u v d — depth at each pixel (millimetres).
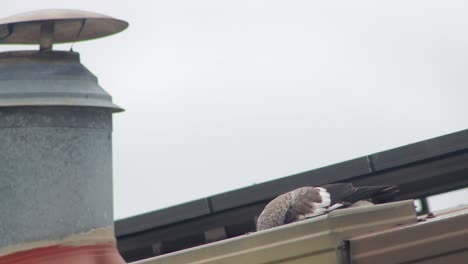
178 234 18672
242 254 10164
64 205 9328
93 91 9516
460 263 9391
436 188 17875
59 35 9977
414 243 9523
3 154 9297
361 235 10039
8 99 9203
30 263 9203
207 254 10305
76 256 9320
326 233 9945
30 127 9289
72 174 9383
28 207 9266
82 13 9539
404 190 18031
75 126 9430
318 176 17938
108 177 9742
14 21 9352
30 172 9281
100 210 9586
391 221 10398
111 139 9883
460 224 9414
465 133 16844
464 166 17344
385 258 9625
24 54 9531
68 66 9578
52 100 9250
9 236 9266
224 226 18531
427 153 17062
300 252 9984
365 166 17594
